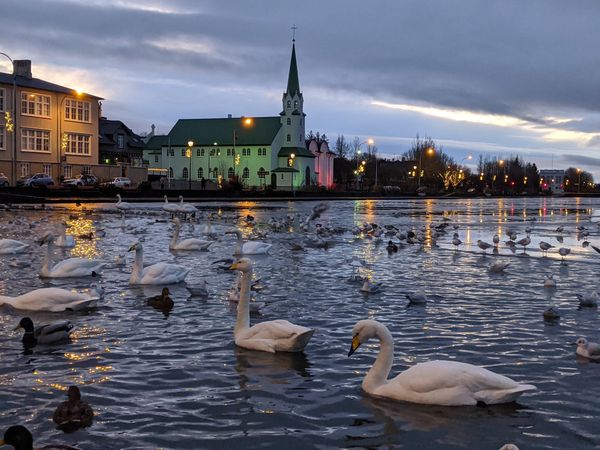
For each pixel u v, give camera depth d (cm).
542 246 2581
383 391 881
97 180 8588
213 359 1051
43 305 1379
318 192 10400
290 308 1459
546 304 1538
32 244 2708
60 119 8562
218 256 2428
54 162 8500
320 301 1545
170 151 14812
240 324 1157
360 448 728
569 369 1014
